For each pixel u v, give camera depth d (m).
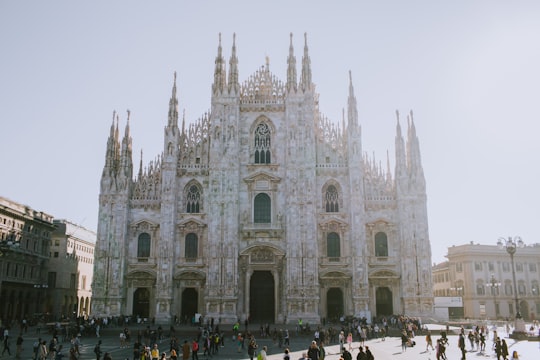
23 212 104.75
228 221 85.25
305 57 91.38
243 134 90.12
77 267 131.88
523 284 131.62
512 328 89.00
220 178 86.81
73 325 77.25
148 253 86.69
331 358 49.28
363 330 59.12
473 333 59.44
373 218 86.62
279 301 83.56
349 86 90.19
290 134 88.12
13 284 101.31
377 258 85.19
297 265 83.31
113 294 83.75
